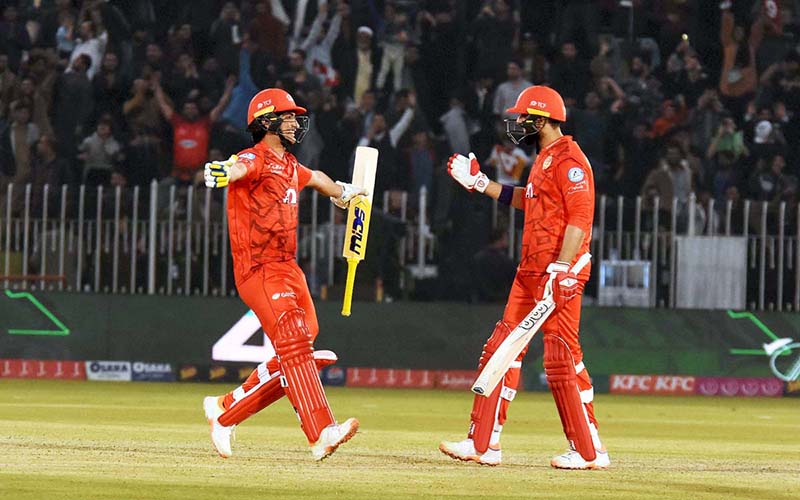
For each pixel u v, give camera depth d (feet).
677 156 209.26
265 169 76.48
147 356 176.45
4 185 201.77
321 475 70.28
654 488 68.23
